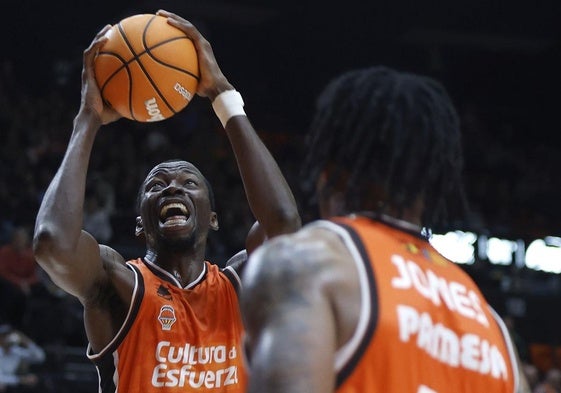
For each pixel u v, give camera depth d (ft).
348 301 5.43
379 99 6.20
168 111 11.47
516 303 44.57
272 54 70.18
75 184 11.09
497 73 72.95
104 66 11.34
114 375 12.21
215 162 54.54
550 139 72.18
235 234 45.68
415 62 71.05
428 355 5.72
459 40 70.59
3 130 49.11
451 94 72.43
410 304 5.70
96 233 39.88
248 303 5.35
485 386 6.05
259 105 69.36
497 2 67.00
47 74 63.21
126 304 12.30
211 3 66.74
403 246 6.07
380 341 5.46
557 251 49.26
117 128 56.13
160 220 13.05
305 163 6.46
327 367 5.08
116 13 65.31
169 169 13.39
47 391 30.55
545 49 71.36
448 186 6.35
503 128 71.26
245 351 5.46
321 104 6.41
